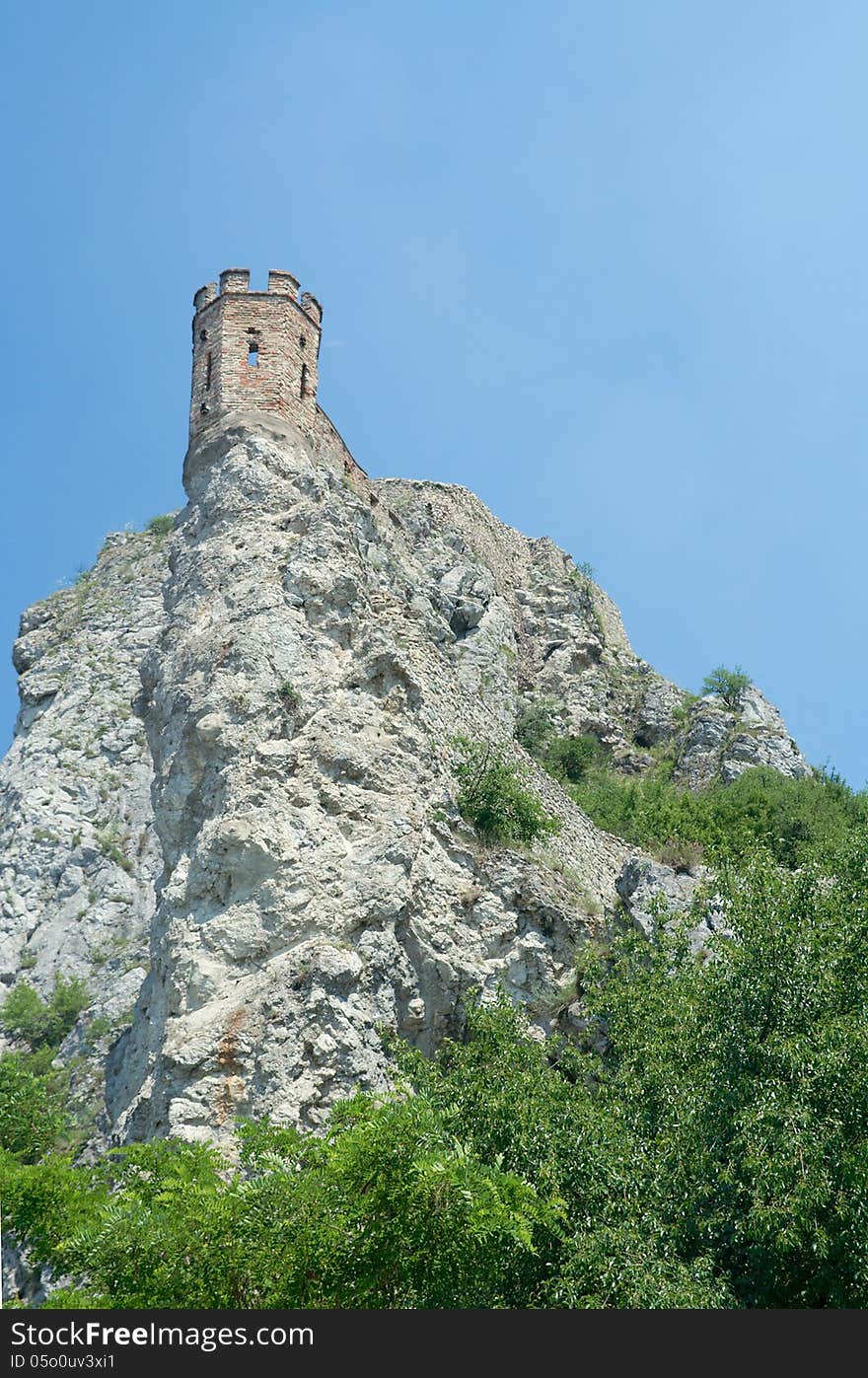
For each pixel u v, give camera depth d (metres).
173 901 31.08
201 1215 20.83
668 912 32.75
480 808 34.47
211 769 32.91
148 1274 20.41
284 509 37.94
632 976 29.59
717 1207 23.69
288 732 33.03
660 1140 24.91
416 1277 20.66
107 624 69.75
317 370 42.34
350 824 31.78
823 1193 21.89
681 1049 26.53
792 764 62.06
